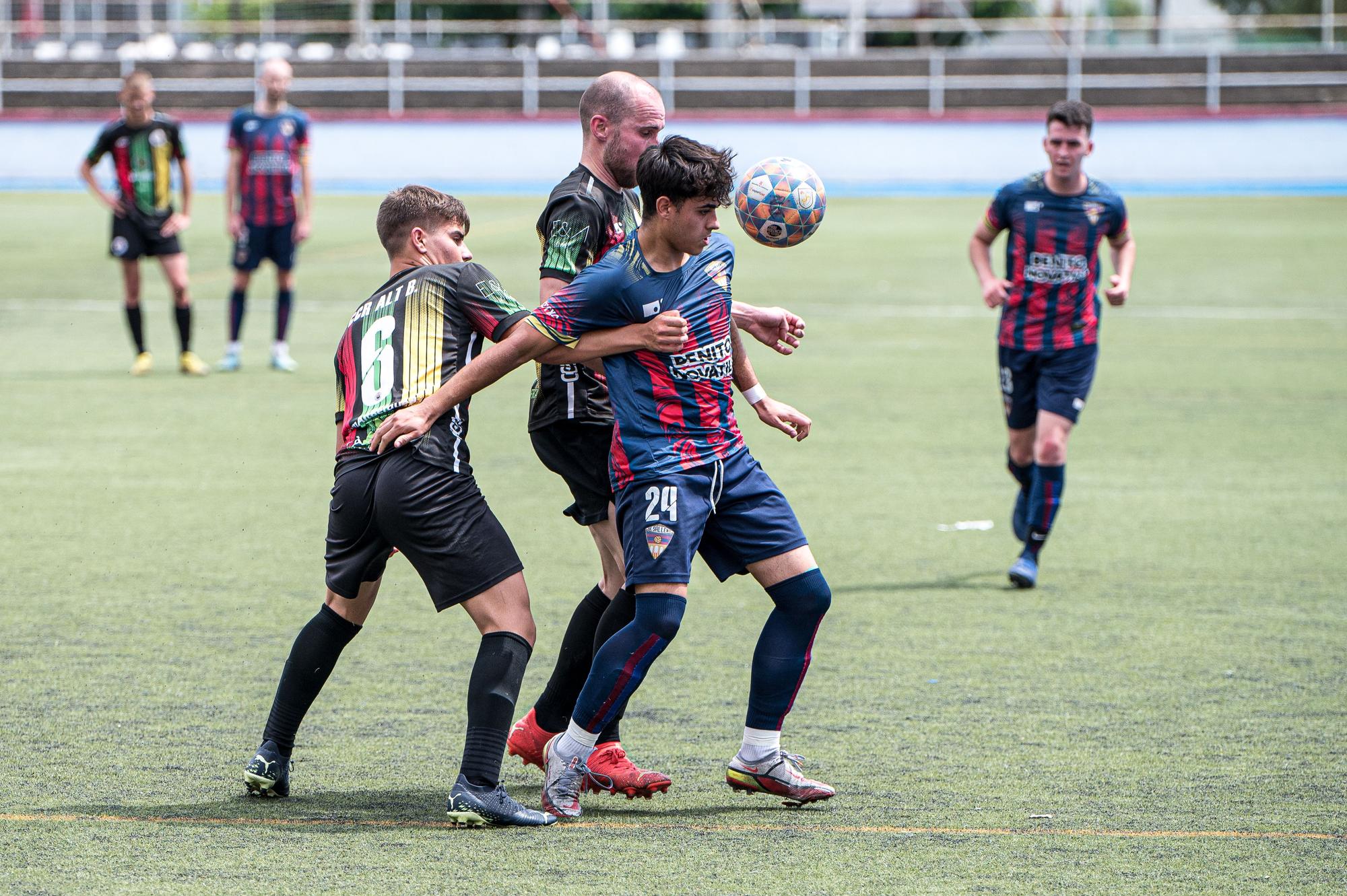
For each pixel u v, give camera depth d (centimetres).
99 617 1914
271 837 1223
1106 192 2242
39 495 2605
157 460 2906
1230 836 1235
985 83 10569
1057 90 10569
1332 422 3334
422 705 1598
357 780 1374
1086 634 1881
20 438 3109
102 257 6481
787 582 1313
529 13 12800
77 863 1156
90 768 1391
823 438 3178
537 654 1792
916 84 10600
